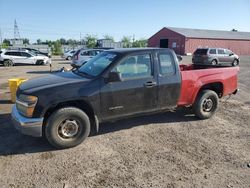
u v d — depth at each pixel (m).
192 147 5.26
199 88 6.61
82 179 4.10
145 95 5.75
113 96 5.38
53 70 20.41
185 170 4.39
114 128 6.21
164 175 4.23
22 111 4.95
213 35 54.66
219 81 6.93
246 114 7.57
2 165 4.50
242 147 5.31
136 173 4.28
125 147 5.23
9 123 6.50
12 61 24.50
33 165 4.51
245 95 10.41
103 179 4.11
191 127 6.38
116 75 5.25
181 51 51.47
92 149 5.12
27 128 4.80
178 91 6.22
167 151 5.07
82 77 5.47
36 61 25.67
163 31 55.75
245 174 4.30
